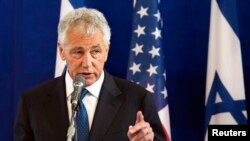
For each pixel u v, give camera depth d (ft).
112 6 20.13
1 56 20.20
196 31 19.95
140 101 12.55
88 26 11.32
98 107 11.99
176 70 20.12
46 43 19.21
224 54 18.04
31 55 19.24
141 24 18.25
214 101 18.35
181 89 20.11
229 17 18.22
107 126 11.81
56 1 19.36
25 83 19.31
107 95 12.28
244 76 19.62
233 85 18.04
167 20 20.07
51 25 19.26
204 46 19.90
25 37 19.27
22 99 12.85
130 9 20.07
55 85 12.84
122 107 12.24
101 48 11.57
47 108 12.30
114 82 12.85
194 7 19.94
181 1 19.99
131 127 10.19
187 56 20.04
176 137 20.17
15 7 19.89
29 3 19.40
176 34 20.06
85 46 11.35
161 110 17.90
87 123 11.70
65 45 11.61
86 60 11.37
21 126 12.46
